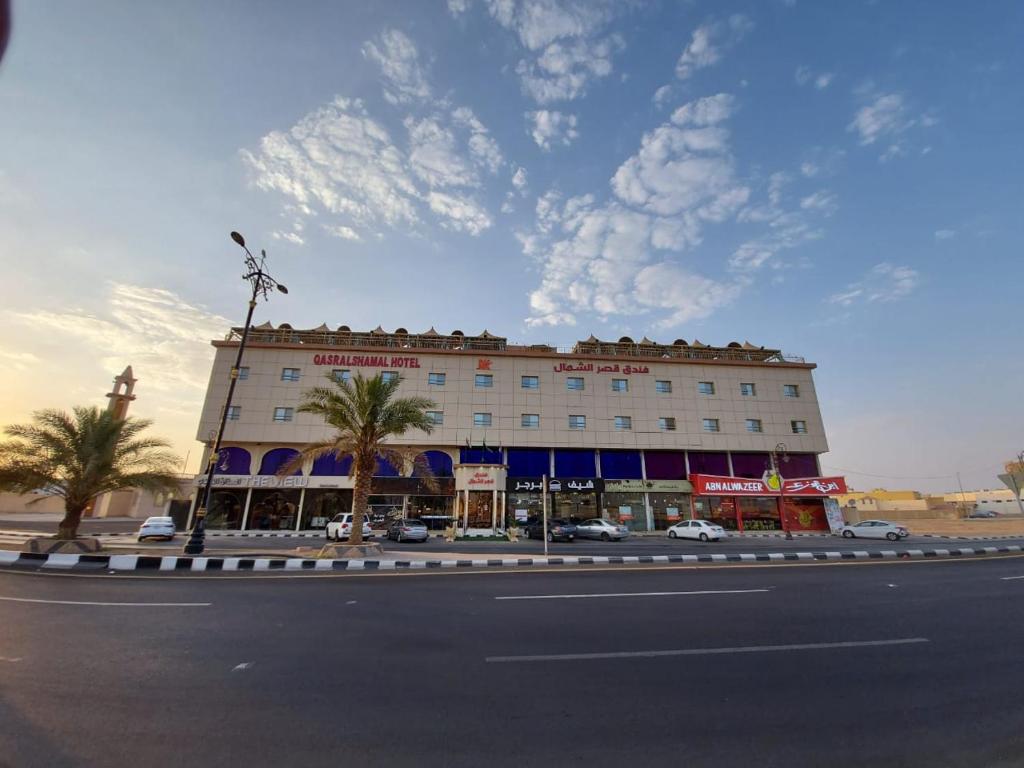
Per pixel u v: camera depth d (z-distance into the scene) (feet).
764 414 137.08
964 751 12.53
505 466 116.16
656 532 120.57
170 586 35.40
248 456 119.65
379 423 64.18
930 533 127.54
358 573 45.42
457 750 12.26
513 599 32.01
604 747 12.53
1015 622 25.98
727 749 12.51
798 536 117.29
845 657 19.92
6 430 52.49
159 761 11.49
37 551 50.49
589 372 135.33
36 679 16.30
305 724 13.55
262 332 133.59
